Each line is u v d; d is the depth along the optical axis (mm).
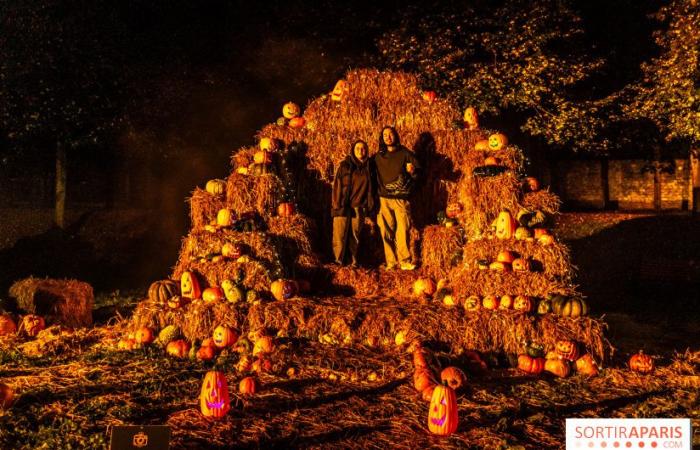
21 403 6938
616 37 21094
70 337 9586
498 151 10672
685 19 14539
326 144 11727
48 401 7016
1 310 10438
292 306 9164
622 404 7254
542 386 7824
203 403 6570
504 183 9977
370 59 18312
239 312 9078
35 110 17359
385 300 9875
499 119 21984
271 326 9039
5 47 17016
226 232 9945
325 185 11797
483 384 7863
